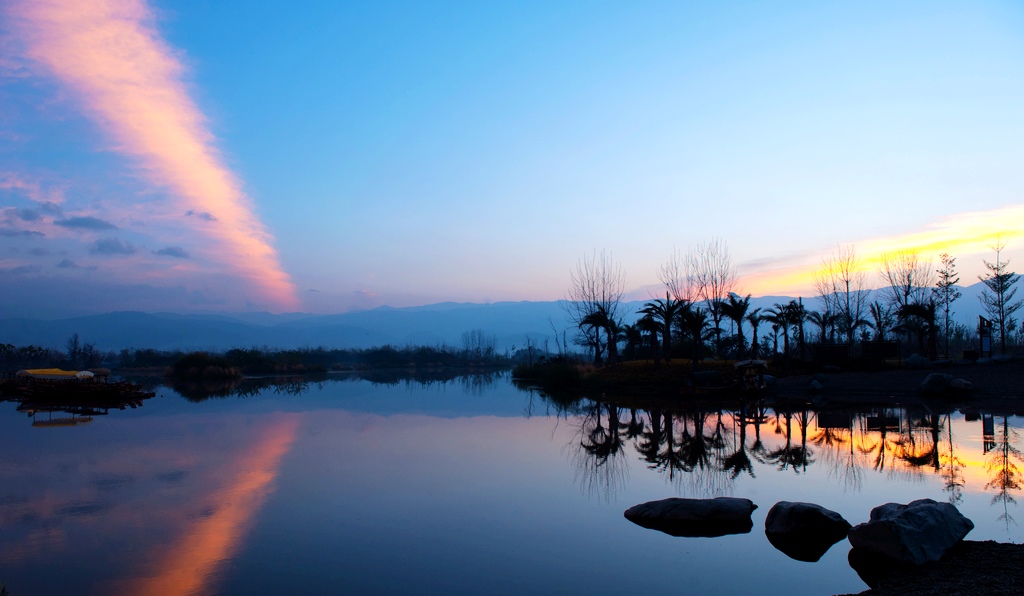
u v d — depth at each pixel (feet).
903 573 24.58
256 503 39.22
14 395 145.59
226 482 45.27
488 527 33.88
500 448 60.29
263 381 194.08
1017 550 26.27
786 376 125.59
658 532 32.86
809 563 27.84
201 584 26.08
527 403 110.93
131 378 206.90
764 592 24.72
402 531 33.30
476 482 44.96
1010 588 21.54
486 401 116.16
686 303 144.56
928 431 63.41
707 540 31.40
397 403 112.57
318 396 130.62
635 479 45.68
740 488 41.78
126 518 36.06
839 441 59.41
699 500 35.37
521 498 40.22
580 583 25.88
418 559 28.96
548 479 45.88
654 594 24.71
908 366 121.80
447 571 27.43
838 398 97.81
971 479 42.01
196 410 100.37
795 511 31.48
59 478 47.06
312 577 26.73
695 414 88.38
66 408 107.65
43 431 75.56
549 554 29.50
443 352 340.59
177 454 57.31
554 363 189.06
